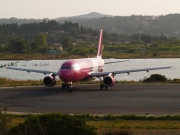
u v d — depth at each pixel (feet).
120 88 522.06
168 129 256.32
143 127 262.47
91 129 203.31
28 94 461.78
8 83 611.88
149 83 594.65
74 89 515.50
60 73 473.67
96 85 570.05
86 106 363.35
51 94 458.91
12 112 334.44
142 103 377.50
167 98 411.13
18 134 200.64
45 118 212.84
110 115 304.09
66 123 202.90
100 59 612.70
